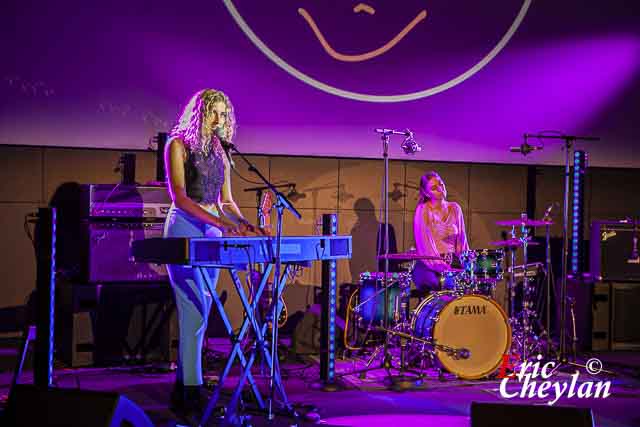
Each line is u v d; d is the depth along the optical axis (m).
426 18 6.66
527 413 2.37
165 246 3.27
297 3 6.38
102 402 2.29
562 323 5.61
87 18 5.96
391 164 6.80
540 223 5.53
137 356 5.36
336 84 6.53
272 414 3.75
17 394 2.37
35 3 5.84
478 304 5.10
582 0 6.97
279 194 3.52
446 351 5.00
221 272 6.37
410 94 6.70
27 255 6.01
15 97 5.84
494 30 6.82
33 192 6.01
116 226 5.32
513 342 5.75
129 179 6.18
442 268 5.57
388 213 6.80
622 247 6.56
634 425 4.05
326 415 4.11
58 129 5.95
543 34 6.92
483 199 7.04
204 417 3.53
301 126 6.47
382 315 5.45
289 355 5.84
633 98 7.17
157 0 6.09
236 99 6.31
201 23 6.20
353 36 6.53
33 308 6.03
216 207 4.12
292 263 3.86
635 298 6.54
